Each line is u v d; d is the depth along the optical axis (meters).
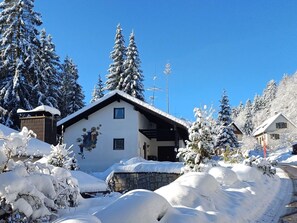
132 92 35.25
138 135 23.00
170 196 6.24
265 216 7.43
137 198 4.80
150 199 4.88
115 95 23.25
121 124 23.33
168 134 23.53
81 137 23.61
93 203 7.66
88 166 23.11
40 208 4.43
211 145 11.14
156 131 23.12
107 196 9.84
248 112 86.94
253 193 9.22
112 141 23.23
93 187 10.07
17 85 24.23
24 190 4.23
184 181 7.39
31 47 25.78
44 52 32.12
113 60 37.78
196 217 5.22
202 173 7.98
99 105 23.44
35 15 26.53
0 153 4.62
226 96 43.75
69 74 40.38
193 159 11.05
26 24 25.89
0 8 26.05
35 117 16.52
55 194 5.06
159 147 27.23
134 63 36.22
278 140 56.75
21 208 4.11
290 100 82.06
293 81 84.94
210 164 11.15
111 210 4.49
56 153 9.10
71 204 6.28
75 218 3.59
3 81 25.73
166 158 26.98
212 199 6.89
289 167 23.59
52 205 4.89
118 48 37.75
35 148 10.97
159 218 4.89
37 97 26.20
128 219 4.35
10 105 24.70
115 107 23.59
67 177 5.98
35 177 4.88
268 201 9.21
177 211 5.34
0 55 25.16
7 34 24.89
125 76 36.47
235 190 9.05
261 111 91.50
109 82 37.31
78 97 40.62
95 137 23.42
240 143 51.56
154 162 17.58
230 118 42.72
